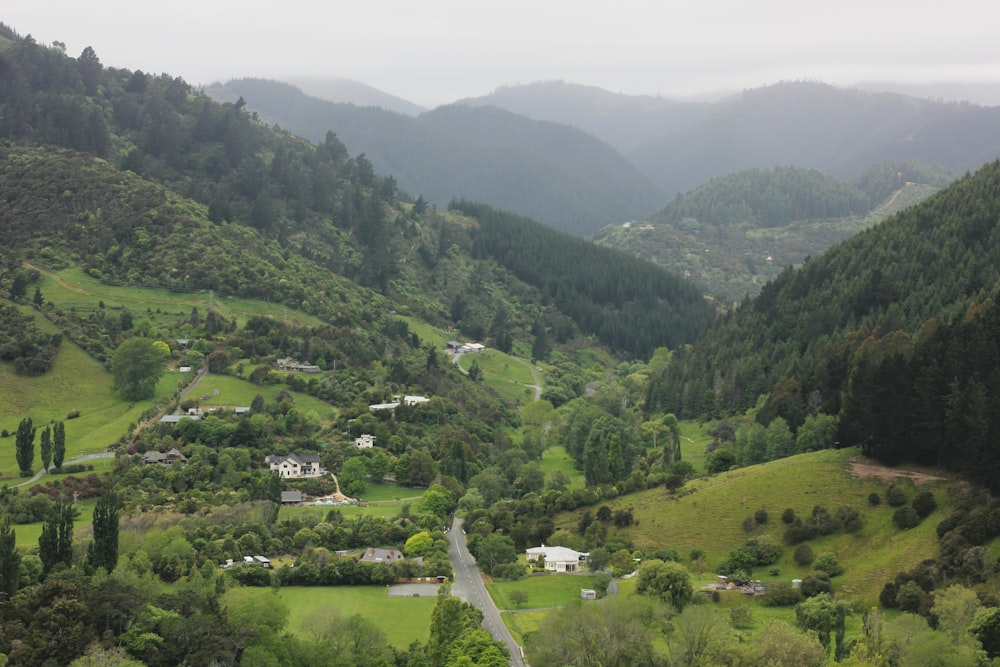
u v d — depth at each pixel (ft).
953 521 460.14
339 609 468.75
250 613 409.28
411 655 414.41
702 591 472.03
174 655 383.65
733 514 545.44
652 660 384.27
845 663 352.28
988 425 480.64
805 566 489.67
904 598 418.10
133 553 486.79
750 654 361.30
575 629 392.68
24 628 369.09
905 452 538.88
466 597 503.20
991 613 364.79
